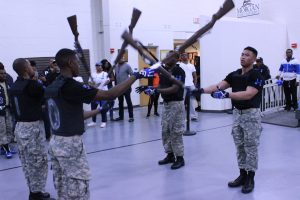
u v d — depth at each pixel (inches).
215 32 344.8
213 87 136.9
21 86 129.7
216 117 326.3
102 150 219.3
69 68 94.1
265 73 321.7
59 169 95.4
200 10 480.1
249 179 145.7
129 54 402.6
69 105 90.8
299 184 152.4
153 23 425.1
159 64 84.7
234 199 138.4
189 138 243.3
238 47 357.7
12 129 225.0
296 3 384.2
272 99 332.5
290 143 223.1
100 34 394.6
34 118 132.1
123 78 309.4
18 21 306.8
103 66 313.7
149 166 184.4
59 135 92.5
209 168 177.5
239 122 142.3
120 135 260.8
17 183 166.6
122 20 402.6
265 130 263.1
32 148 132.0
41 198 137.1
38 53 320.5
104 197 145.3
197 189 150.3
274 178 160.4
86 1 349.7
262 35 376.2
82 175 93.1
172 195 144.9
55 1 328.2
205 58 352.8
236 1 418.9
